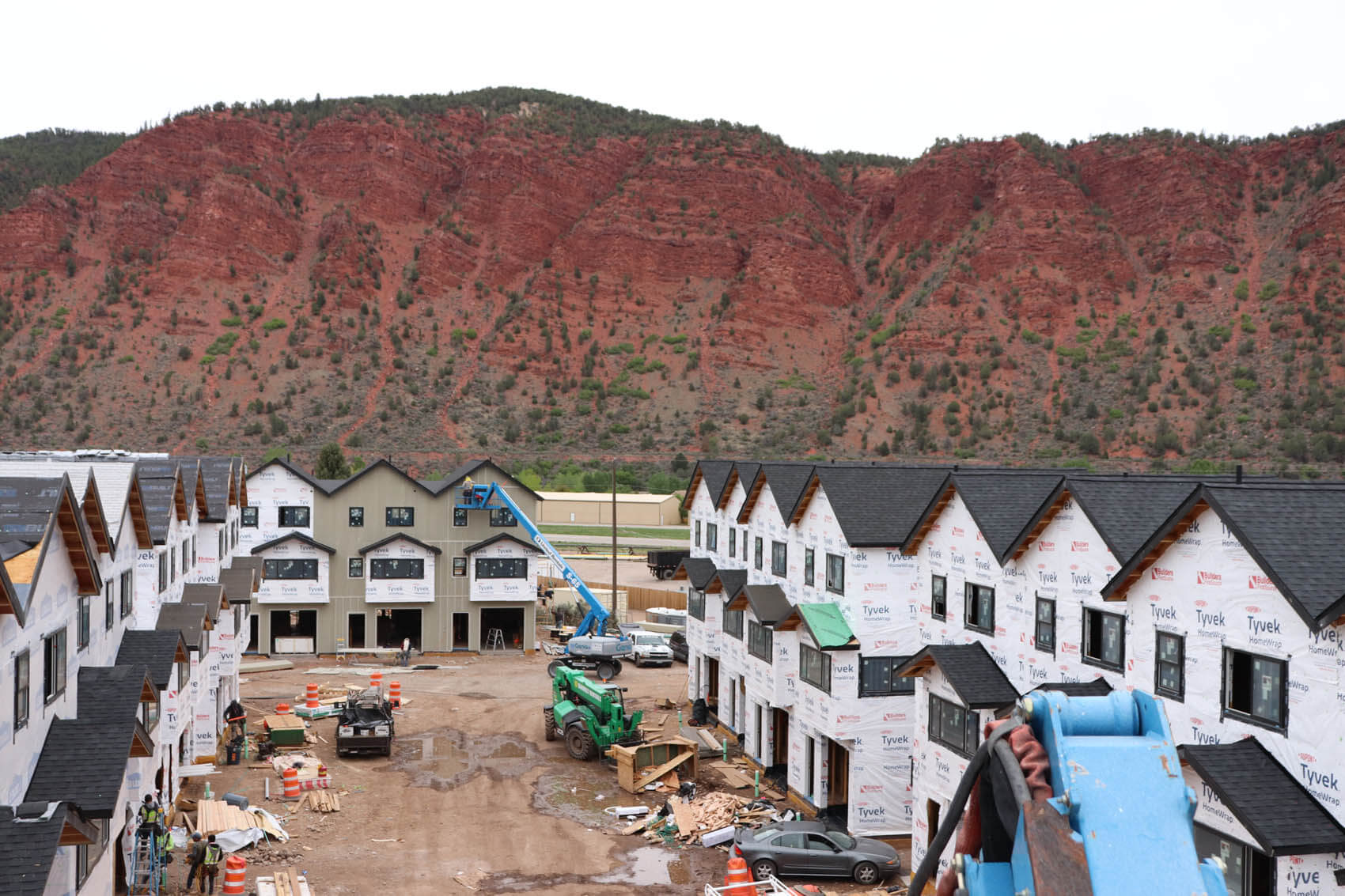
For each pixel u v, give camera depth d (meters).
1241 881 17.42
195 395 146.38
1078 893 4.00
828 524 34.34
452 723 47.69
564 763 40.97
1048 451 129.25
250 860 29.44
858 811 32.00
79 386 146.12
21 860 15.04
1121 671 22.44
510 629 69.88
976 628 28.56
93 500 23.19
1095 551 23.38
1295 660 17.52
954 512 30.00
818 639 31.84
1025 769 4.46
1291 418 120.44
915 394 157.12
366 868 29.20
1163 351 148.50
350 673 58.84
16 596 16.02
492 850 30.91
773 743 39.44
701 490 50.53
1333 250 153.25
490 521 65.94
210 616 35.53
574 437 152.00
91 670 22.42
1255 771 17.62
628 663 63.69
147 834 25.97
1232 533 18.91
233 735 41.03
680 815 33.19
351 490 64.31
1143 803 4.30
